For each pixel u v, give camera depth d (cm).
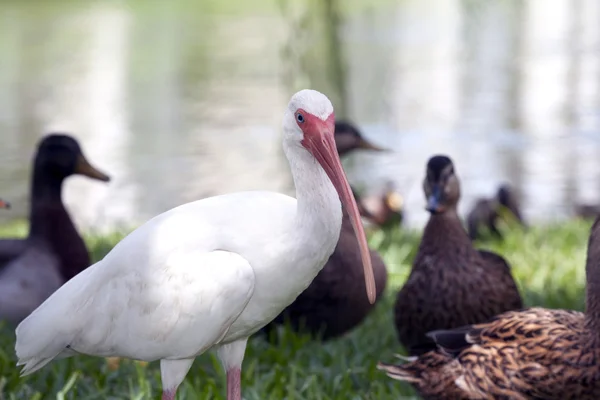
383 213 1728
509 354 730
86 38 4728
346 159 2177
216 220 667
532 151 2477
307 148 642
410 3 5572
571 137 2614
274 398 809
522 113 2922
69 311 671
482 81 3416
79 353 702
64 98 3359
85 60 4134
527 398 731
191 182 2281
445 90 3288
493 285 880
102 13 5638
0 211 2038
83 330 674
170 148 2623
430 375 770
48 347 675
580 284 1220
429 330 890
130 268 664
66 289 680
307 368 906
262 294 662
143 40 4650
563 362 709
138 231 681
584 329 710
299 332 987
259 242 655
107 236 1519
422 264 892
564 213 1914
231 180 2291
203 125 2909
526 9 5112
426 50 4072
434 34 4469
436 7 5378
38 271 1020
